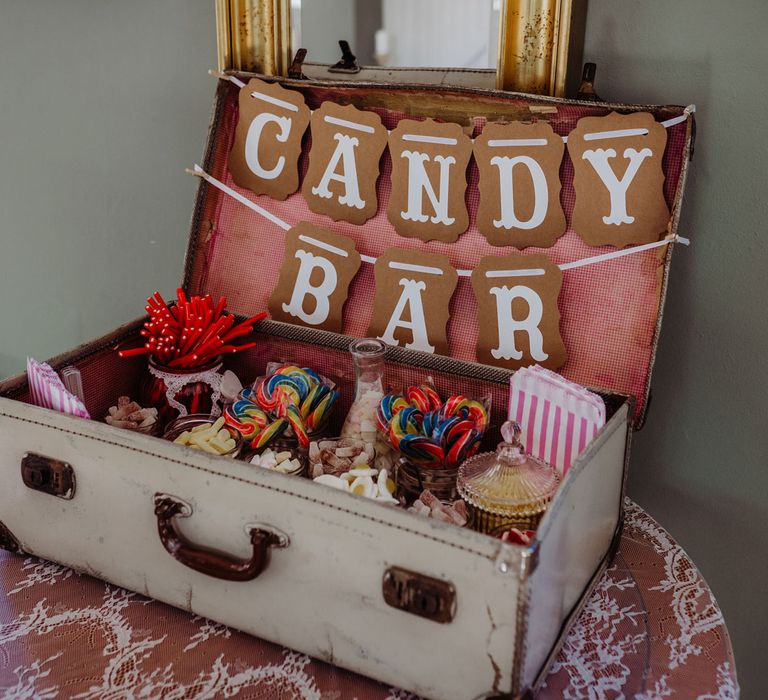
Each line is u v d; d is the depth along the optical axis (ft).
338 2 4.68
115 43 5.40
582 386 3.63
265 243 4.62
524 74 3.97
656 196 3.73
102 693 3.07
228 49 4.53
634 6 3.95
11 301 6.73
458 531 2.68
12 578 3.70
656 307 3.81
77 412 3.50
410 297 4.27
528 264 4.01
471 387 4.09
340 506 2.87
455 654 2.85
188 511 3.22
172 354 4.35
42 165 6.07
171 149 5.52
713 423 4.37
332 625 3.08
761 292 4.02
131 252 6.00
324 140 4.35
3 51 5.83
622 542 4.00
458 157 4.06
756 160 3.86
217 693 3.09
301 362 4.53
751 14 3.69
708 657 3.26
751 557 4.49
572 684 3.12
